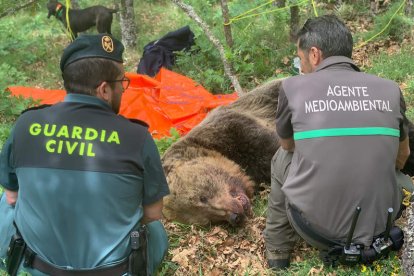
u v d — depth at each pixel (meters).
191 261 3.58
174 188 3.98
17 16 11.79
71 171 2.51
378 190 2.88
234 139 4.48
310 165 2.91
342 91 2.93
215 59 7.50
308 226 3.01
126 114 5.96
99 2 12.08
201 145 4.47
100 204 2.52
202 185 3.92
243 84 7.00
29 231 2.58
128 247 2.61
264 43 7.52
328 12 8.60
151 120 5.95
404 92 5.76
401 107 3.01
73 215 2.52
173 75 6.70
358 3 8.66
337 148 2.87
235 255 3.63
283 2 7.78
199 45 7.60
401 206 3.22
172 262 3.55
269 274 3.35
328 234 2.96
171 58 7.82
